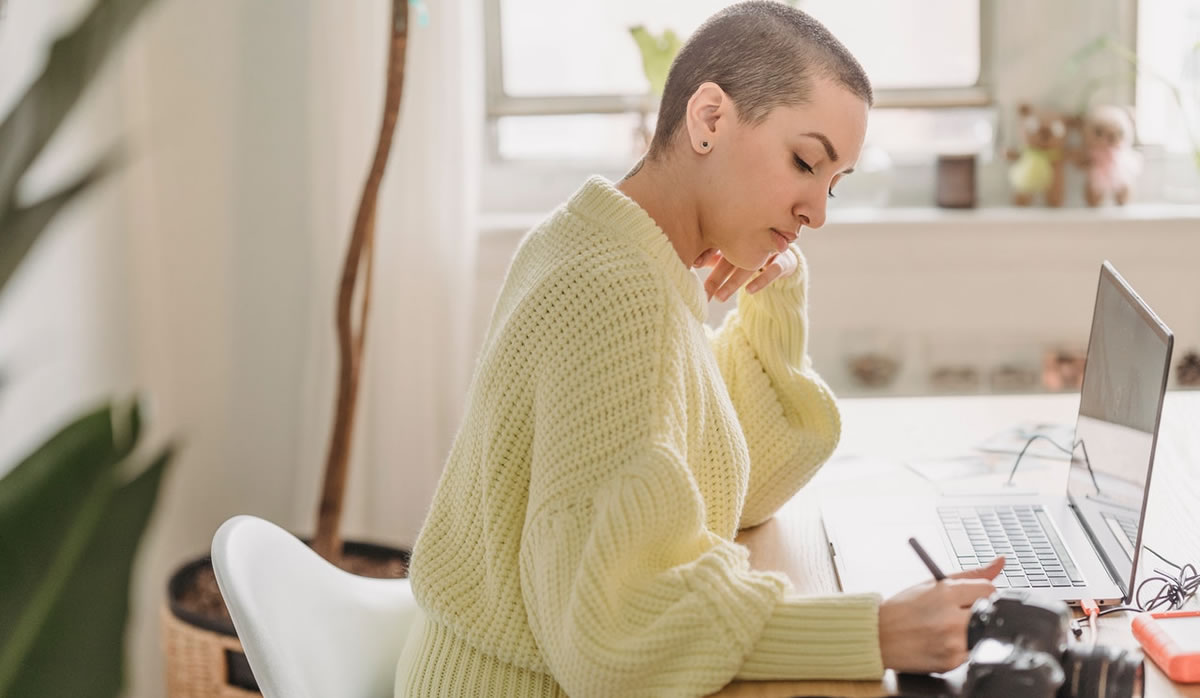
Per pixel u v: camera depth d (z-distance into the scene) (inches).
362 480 102.3
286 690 43.9
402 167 98.2
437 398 101.8
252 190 101.3
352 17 96.3
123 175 93.7
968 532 54.2
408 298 99.8
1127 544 47.5
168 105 99.8
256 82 100.0
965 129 108.3
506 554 43.6
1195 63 104.5
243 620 44.6
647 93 109.0
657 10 108.0
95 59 15.3
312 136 99.8
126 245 94.4
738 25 45.1
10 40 69.9
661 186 47.2
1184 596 47.9
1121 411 49.6
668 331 42.2
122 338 93.3
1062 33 106.1
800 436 57.6
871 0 107.6
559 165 110.1
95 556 14.3
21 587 14.1
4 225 15.4
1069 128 105.1
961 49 107.8
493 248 103.8
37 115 15.3
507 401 43.2
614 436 40.4
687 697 39.0
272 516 105.5
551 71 109.6
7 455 71.0
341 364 87.7
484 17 108.4
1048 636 37.5
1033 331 103.9
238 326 103.0
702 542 42.3
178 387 103.3
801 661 39.9
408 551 89.6
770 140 44.7
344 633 51.2
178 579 85.9
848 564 51.7
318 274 100.7
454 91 97.7
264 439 104.4
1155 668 41.9
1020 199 106.7
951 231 102.1
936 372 105.1
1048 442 67.9
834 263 103.3
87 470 14.4
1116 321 52.1
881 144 108.9
